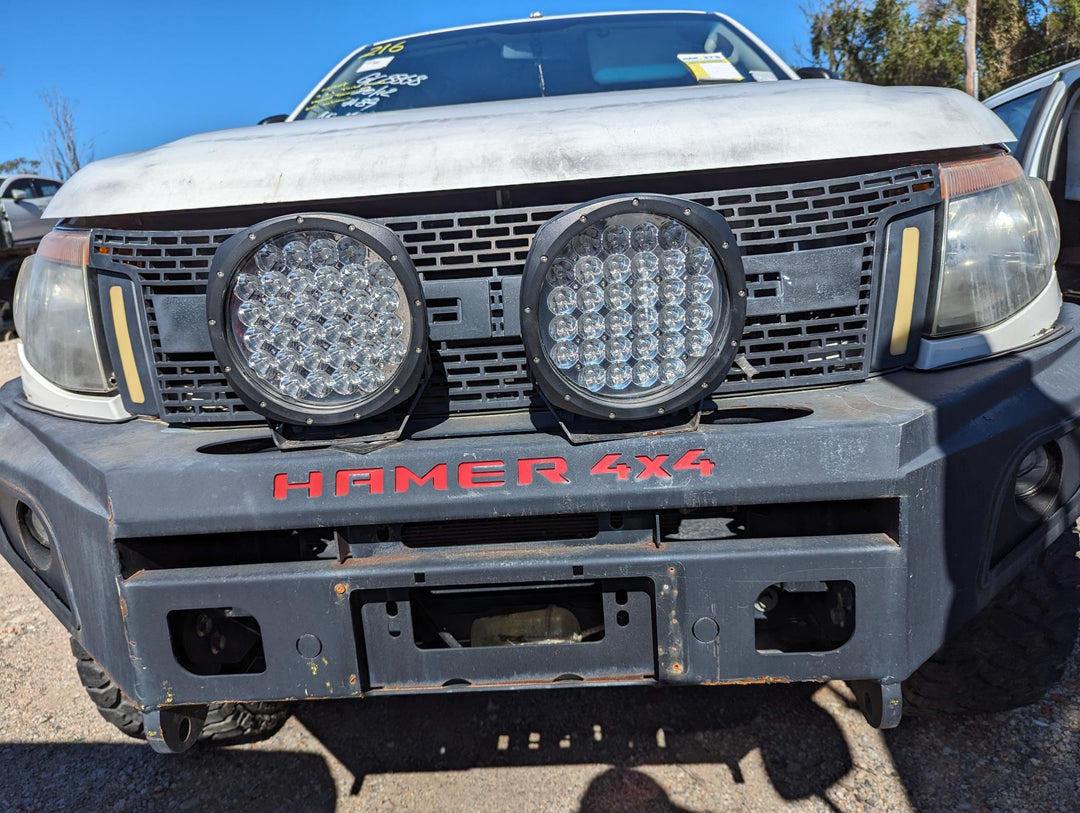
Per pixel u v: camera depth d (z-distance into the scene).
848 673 1.55
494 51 3.26
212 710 2.18
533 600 1.75
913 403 1.60
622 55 3.13
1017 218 1.85
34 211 12.21
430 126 1.97
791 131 1.73
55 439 1.80
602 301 1.51
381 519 1.54
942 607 1.58
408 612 1.59
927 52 22.16
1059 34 20.64
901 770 2.06
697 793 2.04
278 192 1.73
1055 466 1.79
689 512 1.71
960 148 1.81
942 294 1.78
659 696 2.45
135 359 1.85
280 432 1.67
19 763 2.34
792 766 2.11
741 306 1.51
